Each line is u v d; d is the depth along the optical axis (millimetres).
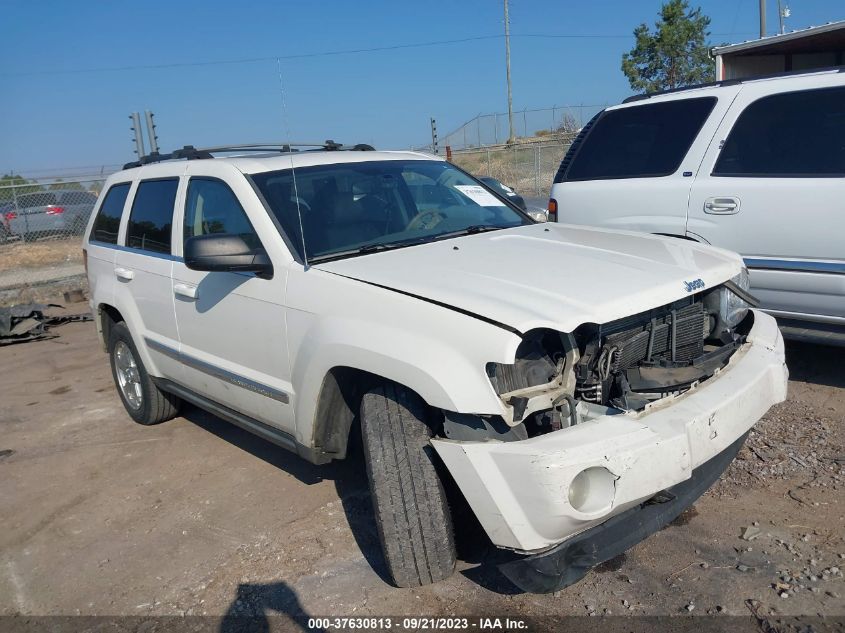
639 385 2830
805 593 2791
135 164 5371
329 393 3227
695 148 5289
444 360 2629
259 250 3605
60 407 6160
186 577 3381
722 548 3137
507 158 25359
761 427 4250
